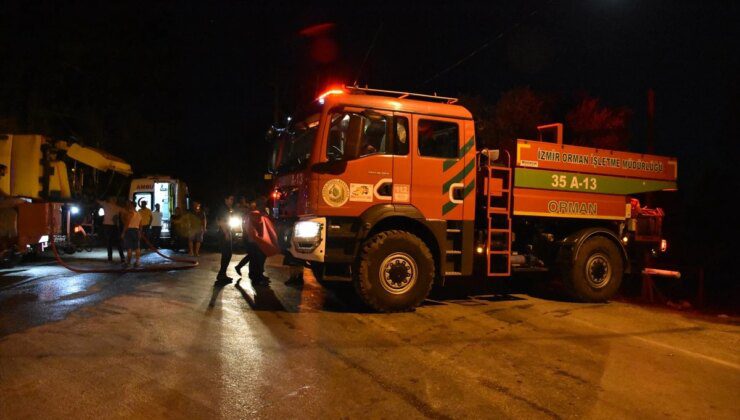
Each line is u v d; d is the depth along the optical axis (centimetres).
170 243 2303
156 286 1027
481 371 590
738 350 714
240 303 883
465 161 897
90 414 453
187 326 723
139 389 505
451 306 917
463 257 892
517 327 784
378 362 604
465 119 901
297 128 927
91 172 2136
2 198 1282
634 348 702
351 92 870
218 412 464
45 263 1414
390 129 855
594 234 1026
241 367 571
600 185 1037
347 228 830
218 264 1462
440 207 879
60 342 638
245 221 1060
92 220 1941
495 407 498
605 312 922
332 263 829
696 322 876
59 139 1634
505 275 944
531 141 963
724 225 2459
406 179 858
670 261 2053
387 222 862
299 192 855
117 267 1323
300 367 578
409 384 543
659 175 1114
